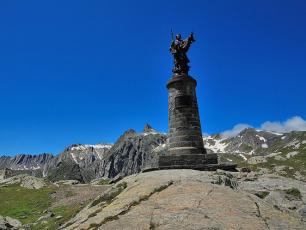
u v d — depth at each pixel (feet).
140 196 87.92
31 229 151.74
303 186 115.24
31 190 302.04
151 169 128.16
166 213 74.08
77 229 77.25
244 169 135.44
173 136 141.18
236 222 69.67
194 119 142.41
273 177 122.52
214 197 82.43
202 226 66.85
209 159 131.03
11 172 490.08
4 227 157.48
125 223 71.92
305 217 87.66
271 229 68.33
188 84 145.18
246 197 85.30
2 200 263.29
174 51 150.51
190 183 92.68
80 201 228.43
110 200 98.43
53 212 195.31
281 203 99.86
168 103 147.64
